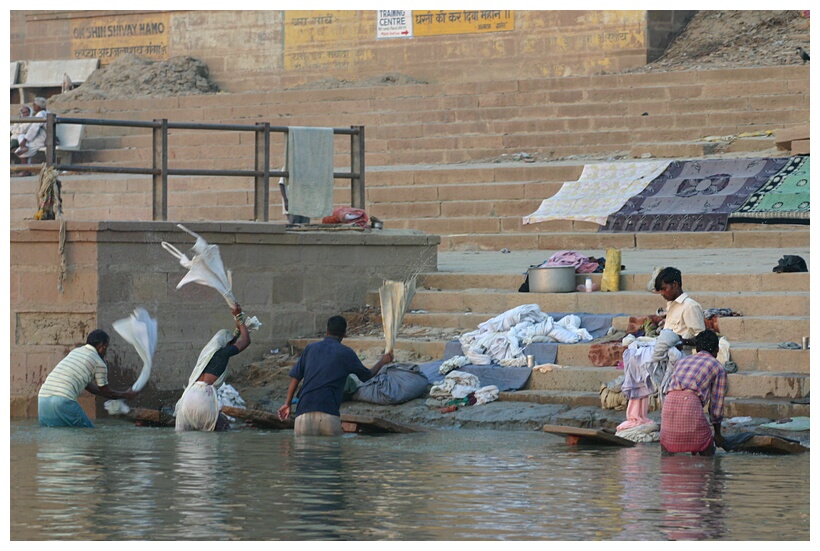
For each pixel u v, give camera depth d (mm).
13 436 14641
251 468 11953
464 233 26875
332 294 19641
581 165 27266
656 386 14055
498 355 17062
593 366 16484
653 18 35469
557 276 18828
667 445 13000
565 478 11391
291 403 16578
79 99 38375
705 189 25062
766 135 28469
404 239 20547
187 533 9031
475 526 9266
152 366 17547
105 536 8938
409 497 10383
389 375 16562
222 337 15977
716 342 13266
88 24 42500
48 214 17766
